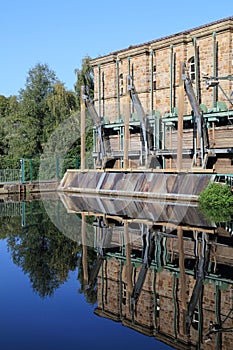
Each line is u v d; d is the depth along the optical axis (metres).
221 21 26.80
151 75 31.73
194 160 24.92
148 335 6.26
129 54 32.91
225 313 7.04
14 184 32.75
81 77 45.47
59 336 6.29
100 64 35.66
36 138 43.28
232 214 17.59
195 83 28.47
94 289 8.37
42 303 7.66
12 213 20.91
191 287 8.38
